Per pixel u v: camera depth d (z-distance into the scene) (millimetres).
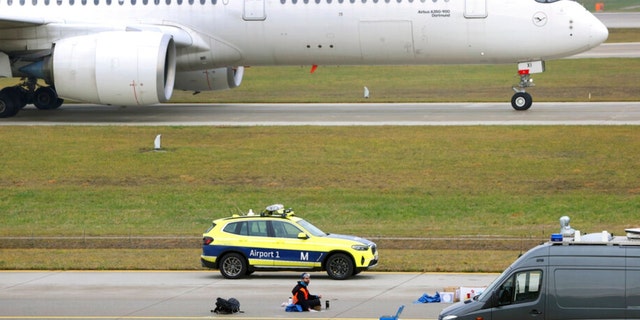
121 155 188875
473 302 81500
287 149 191250
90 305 101750
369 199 162250
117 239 140375
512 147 189125
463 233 140750
